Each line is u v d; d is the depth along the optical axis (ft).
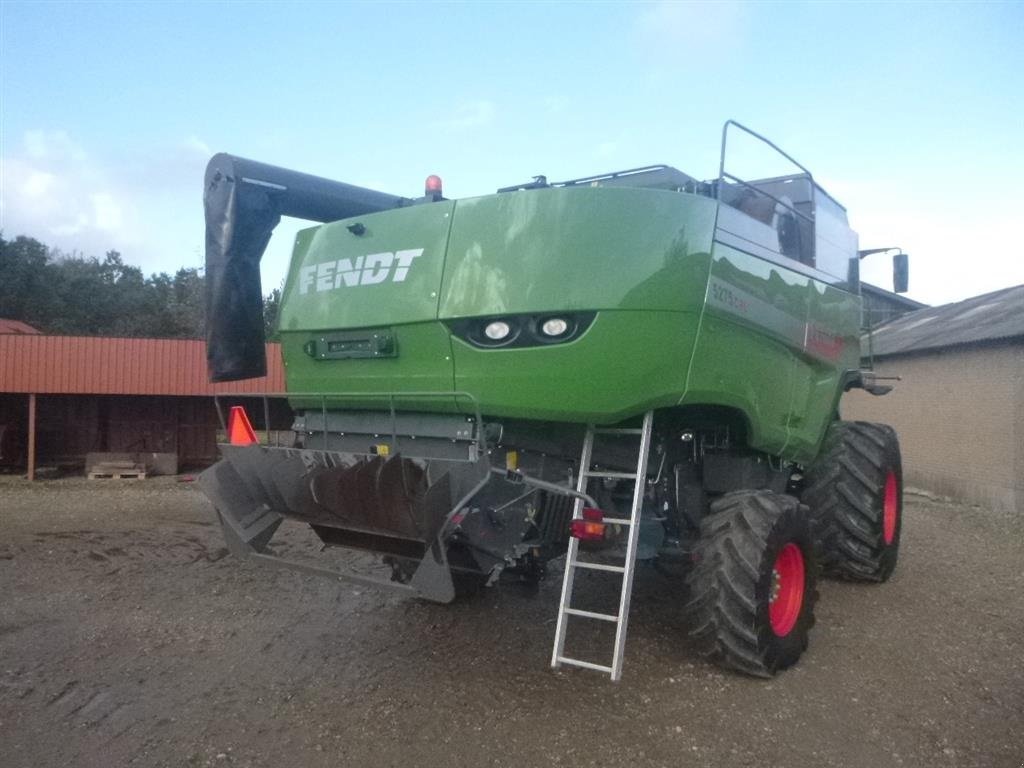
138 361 53.62
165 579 22.70
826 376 19.88
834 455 21.40
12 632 17.90
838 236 21.40
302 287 17.06
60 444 59.41
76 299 156.76
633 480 15.84
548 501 15.14
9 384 52.29
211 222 17.28
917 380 46.85
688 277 14.06
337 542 16.28
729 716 13.55
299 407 17.54
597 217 13.82
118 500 41.47
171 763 11.88
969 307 52.70
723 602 14.60
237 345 17.10
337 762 11.93
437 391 14.85
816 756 12.23
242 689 14.64
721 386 15.05
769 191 19.51
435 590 12.74
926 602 20.48
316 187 17.98
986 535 31.12
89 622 18.63
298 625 18.39
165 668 15.70
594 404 13.71
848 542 21.43
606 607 19.51
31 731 12.92
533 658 16.17
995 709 13.96
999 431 39.42
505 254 14.11
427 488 12.46
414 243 15.17
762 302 16.40
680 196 14.29
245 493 16.15
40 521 33.96
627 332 13.56
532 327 13.99
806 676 15.34
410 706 13.87
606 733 12.89
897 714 13.71
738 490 17.08
